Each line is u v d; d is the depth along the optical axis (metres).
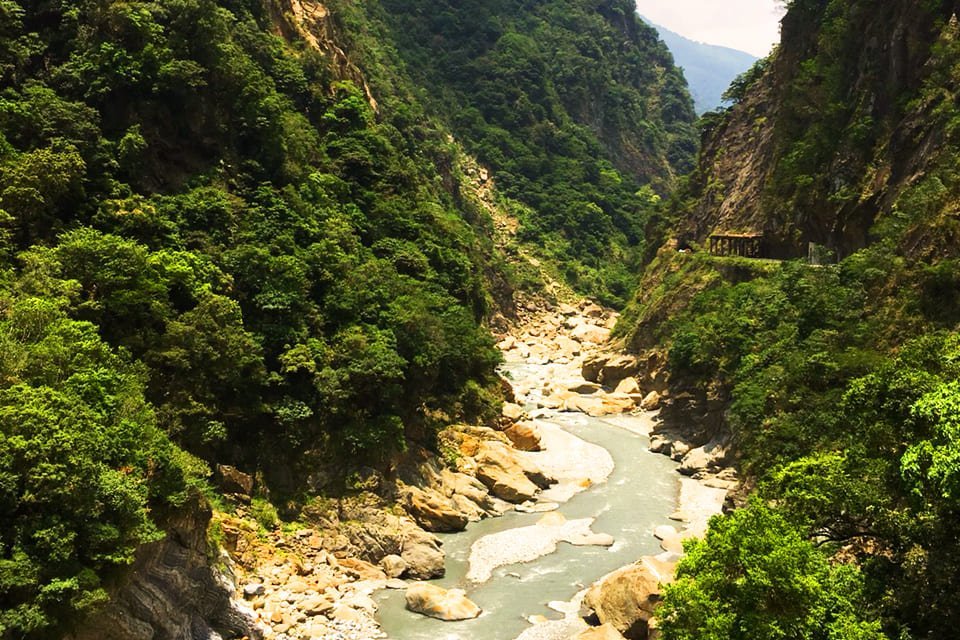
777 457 46.81
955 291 46.12
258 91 64.94
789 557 24.78
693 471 65.25
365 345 55.34
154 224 51.50
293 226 60.03
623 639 37.53
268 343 53.12
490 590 44.50
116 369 39.66
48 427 29.23
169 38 60.47
